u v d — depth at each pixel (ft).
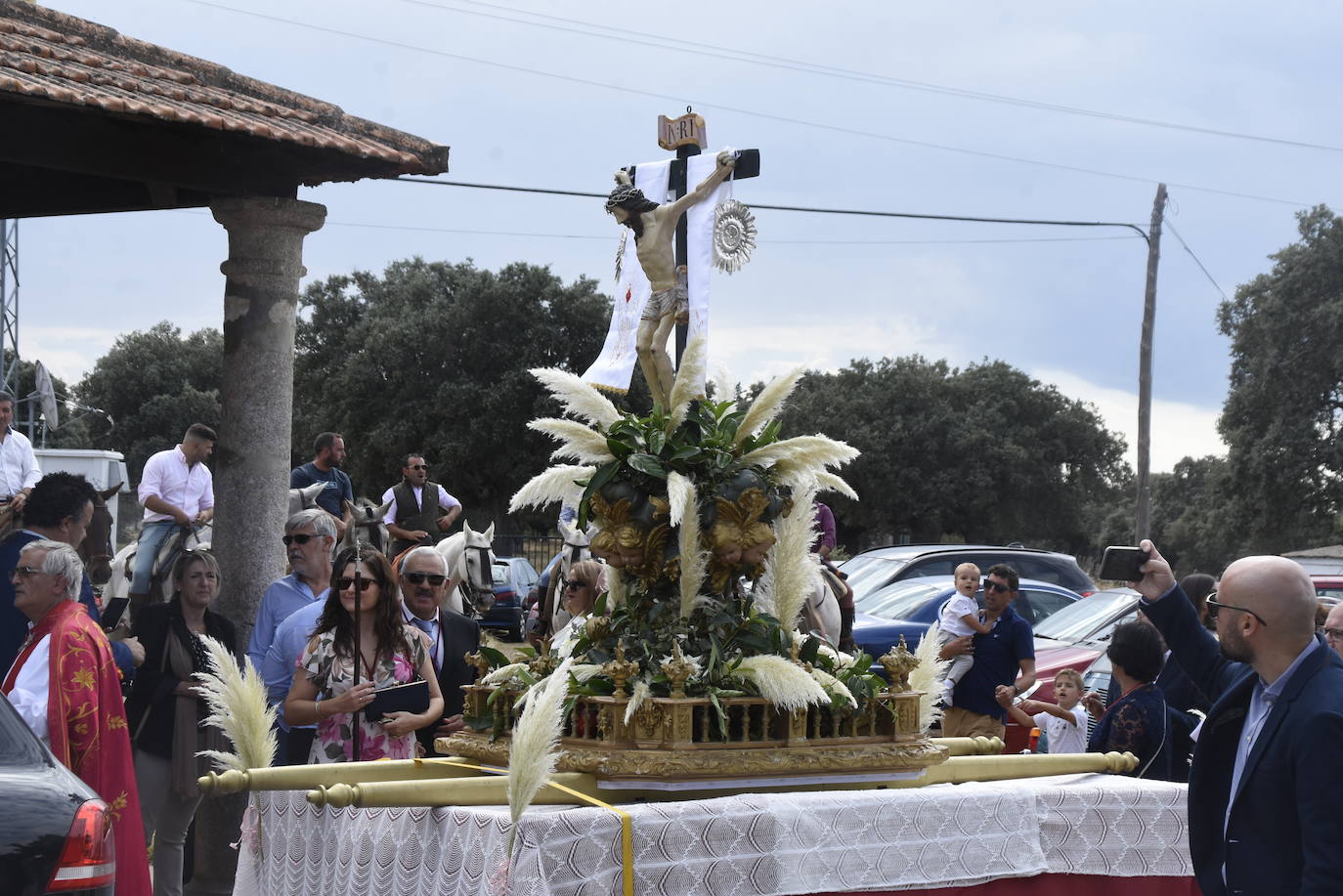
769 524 13.14
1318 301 133.28
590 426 13.44
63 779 13.99
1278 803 10.86
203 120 23.13
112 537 36.19
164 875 21.77
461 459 128.98
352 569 17.37
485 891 10.51
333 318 144.05
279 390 25.68
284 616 21.58
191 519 31.86
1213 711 11.75
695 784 11.74
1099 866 12.94
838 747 12.45
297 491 32.83
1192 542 156.97
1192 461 209.26
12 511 23.00
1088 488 172.76
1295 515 135.95
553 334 132.16
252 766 12.11
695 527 12.54
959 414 162.81
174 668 21.42
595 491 12.82
